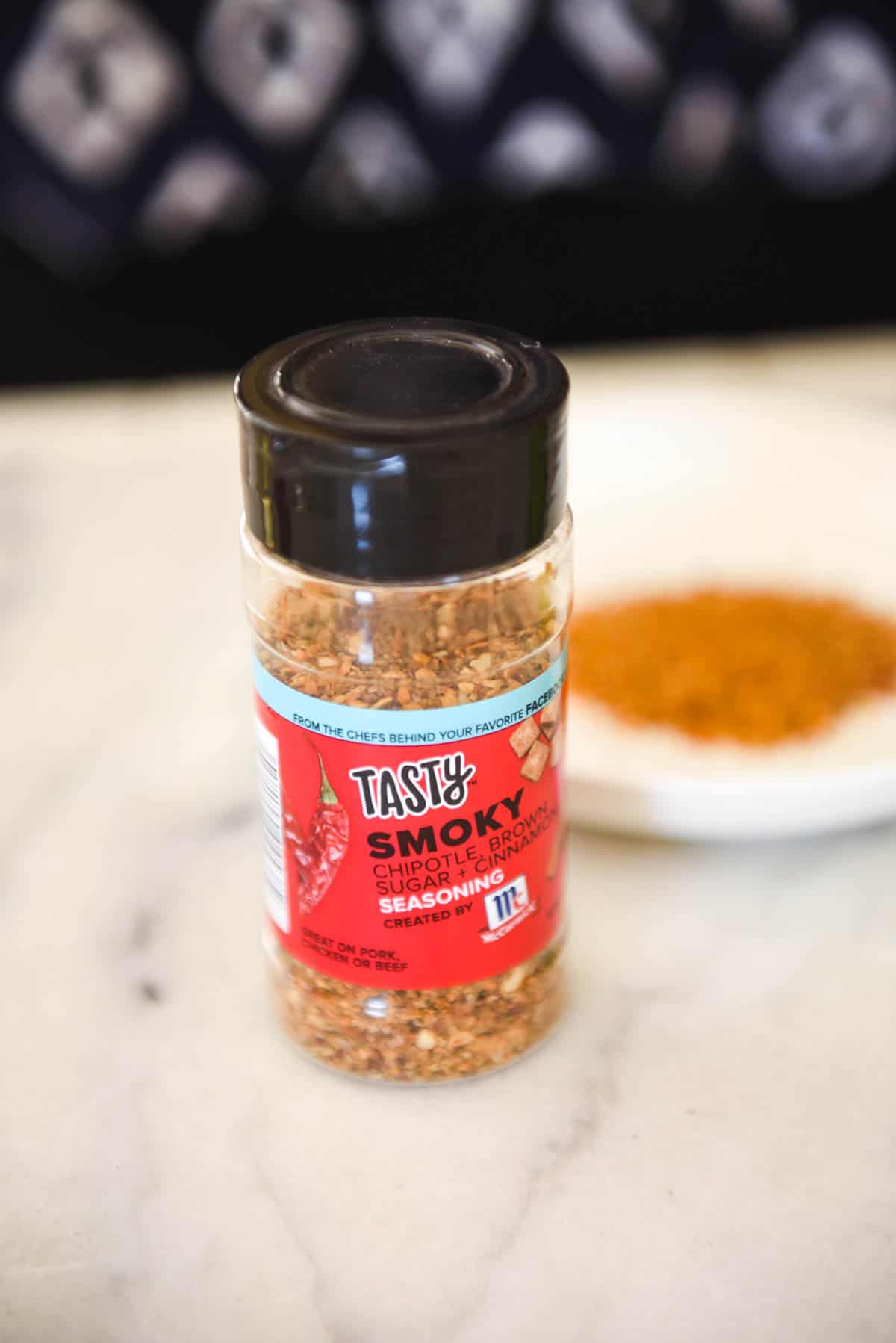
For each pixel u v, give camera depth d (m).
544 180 0.81
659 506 0.48
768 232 0.84
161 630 0.43
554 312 0.85
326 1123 0.29
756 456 0.48
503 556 0.25
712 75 0.78
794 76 0.79
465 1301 0.26
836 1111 0.29
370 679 0.25
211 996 0.32
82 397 0.60
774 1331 0.25
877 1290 0.26
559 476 0.25
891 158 0.82
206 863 0.35
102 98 0.75
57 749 0.38
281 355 0.27
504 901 0.28
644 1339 0.25
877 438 0.47
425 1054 0.29
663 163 0.81
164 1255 0.27
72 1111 0.29
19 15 0.73
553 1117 0.29
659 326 0.86
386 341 0.27
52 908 0.34
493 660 0.26
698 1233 0.27
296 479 0.24
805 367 0.58
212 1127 0.29
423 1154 0.28
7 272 0.81
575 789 0.33
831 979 0.31
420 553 0.24
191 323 0.83
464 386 0.25
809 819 0.32
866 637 0.41
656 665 0.40
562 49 0.76
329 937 0.28
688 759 0.37
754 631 0.41
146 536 0.48
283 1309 0.26
